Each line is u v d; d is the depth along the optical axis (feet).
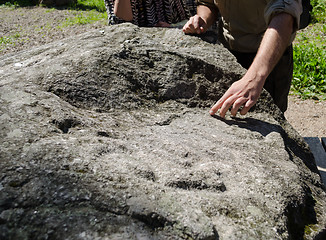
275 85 7.94
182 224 2.95
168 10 8.62
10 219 2.70
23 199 2.84
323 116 14.12
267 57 5.30
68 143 3.53
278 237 3.18
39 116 3.92
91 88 4.77
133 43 5.78
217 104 5.25
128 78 5.16
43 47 6.24
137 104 4.98
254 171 3.94
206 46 6.78
